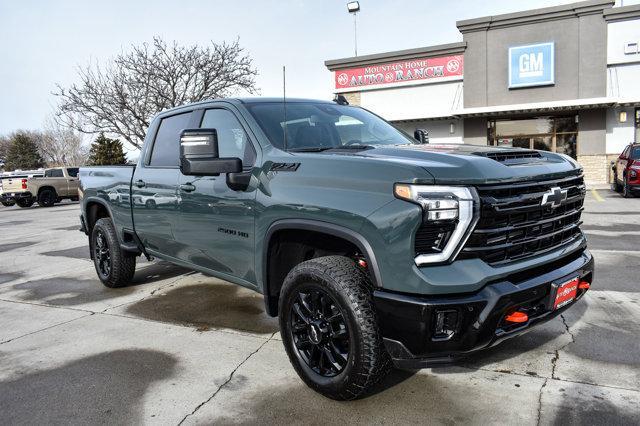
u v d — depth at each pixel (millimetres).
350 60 22312
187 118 4117
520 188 2578
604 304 4273
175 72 22312
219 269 3758
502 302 2381
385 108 22188
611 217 9680
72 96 22266
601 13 18344
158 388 3039
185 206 3832
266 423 2604
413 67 21344
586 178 19500
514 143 20672
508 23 19547
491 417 2578
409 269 2352
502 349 3396
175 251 4250
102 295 5234
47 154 59438
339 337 2689
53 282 6004
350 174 2641
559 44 19062
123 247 5023
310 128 3521
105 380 3170
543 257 2701
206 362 3391
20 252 8602
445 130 21609
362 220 2500
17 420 2725
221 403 2828
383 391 2893
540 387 2863
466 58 20453
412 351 2414
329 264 2686
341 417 2631
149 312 4559
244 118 3475
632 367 3068
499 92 20141
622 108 18734
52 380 3197
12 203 23500
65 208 20406
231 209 3365
